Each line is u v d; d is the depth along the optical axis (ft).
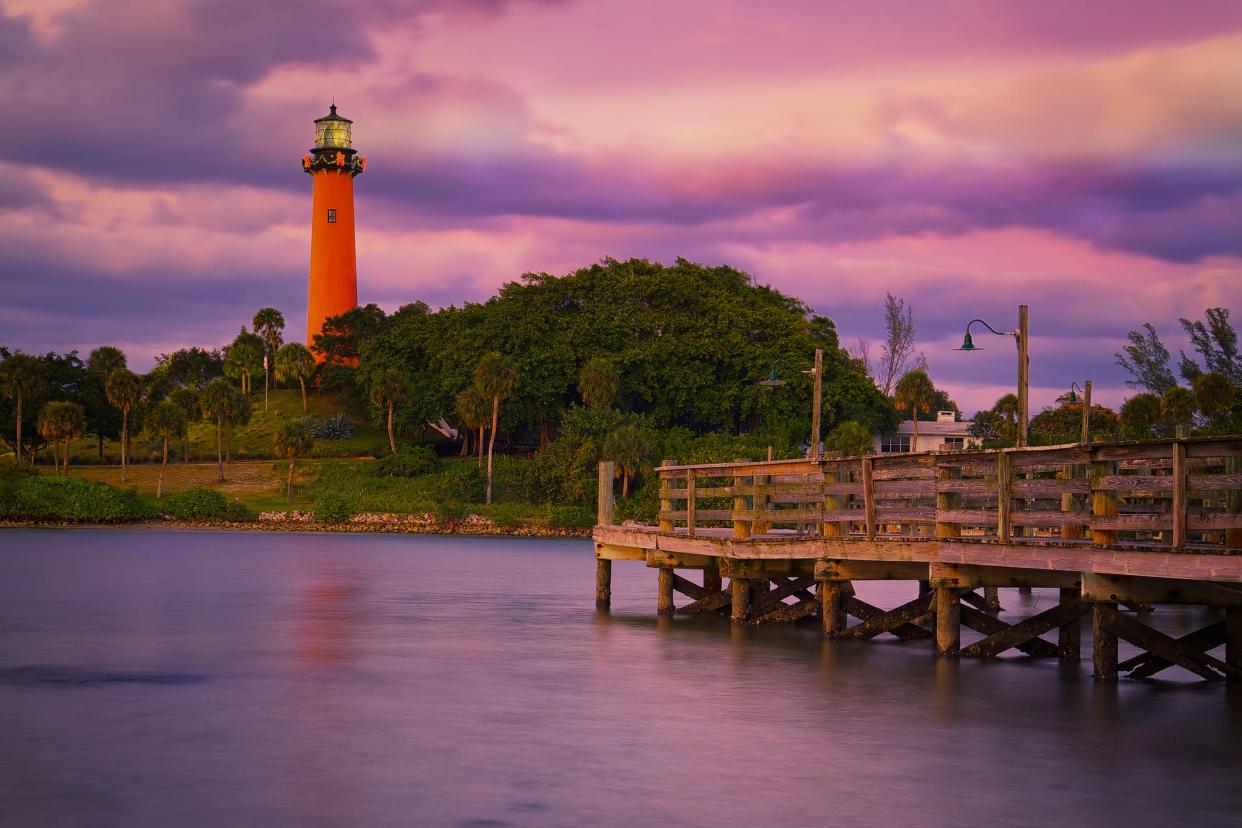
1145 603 75.10
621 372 428.56
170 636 114.62
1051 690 80.28
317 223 532.73
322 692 82.89
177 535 339.16
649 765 61.98
